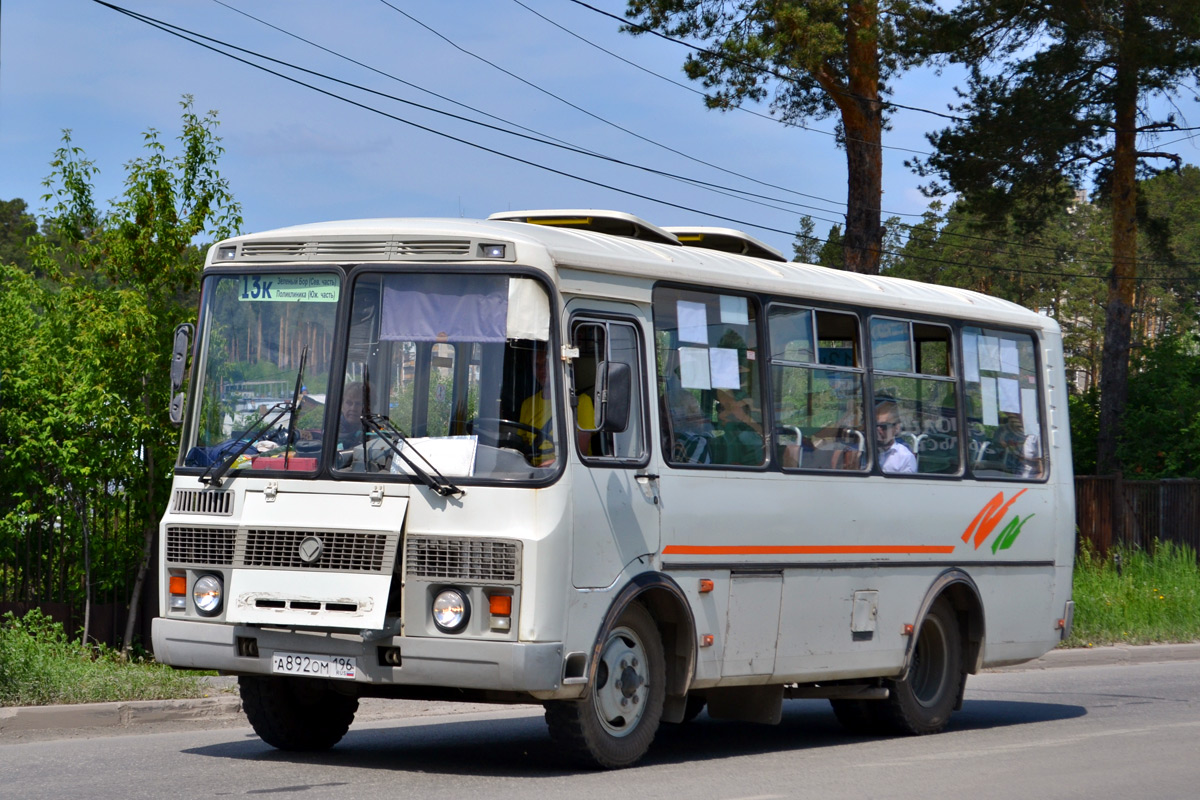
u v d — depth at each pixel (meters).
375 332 10.09
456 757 11.08
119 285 18.80
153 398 18.16
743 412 11.68
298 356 10.27
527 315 9.86
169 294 18.80
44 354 18.25
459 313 9.96
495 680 9.41
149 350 17.97
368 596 9.62
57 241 19.05
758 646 11.62
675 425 10.96
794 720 15.28
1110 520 29.86
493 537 9.55
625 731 10.48
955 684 14.09
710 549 11.11
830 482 12.43
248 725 13.30
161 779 9.70
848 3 29.16
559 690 9.63
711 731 14.11
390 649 9.68
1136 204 38.00
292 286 10.40
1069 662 21.72
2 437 17.84
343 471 9.91
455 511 9.66
